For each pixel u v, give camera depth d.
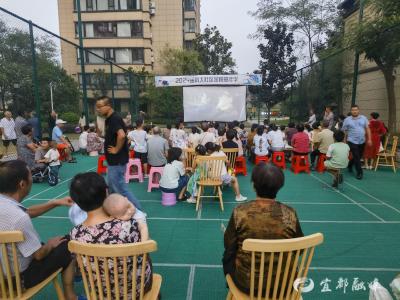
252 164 8.63
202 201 5.28
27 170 2.11
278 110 23.72
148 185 6.07
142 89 25.53
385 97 10.40
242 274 1.94
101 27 29.12
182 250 3.48
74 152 10.80
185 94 13.44
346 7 14.64
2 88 8.91
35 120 7.83
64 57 16.30
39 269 2.06
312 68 12.67
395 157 8.12
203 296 2.65
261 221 1.87
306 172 7.42
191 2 34.41
